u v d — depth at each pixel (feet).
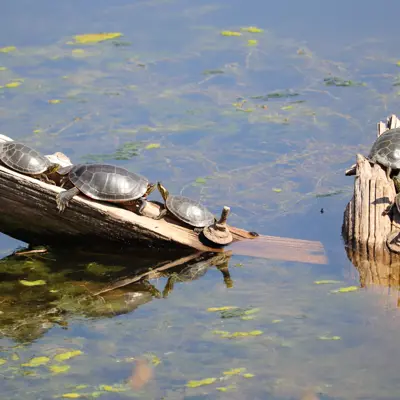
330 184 150.00
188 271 124.67
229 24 222.48
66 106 181.57
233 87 190.08
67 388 92.27
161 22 224.74
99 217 122.83
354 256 123.54
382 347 98.27
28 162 122.52
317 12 226.99
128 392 90.94
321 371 93.71
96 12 231.91
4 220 126.11
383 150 137.08
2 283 122.01
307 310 108.88
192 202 129.08
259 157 160.25
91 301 115.96
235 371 94.38
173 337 103.45
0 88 189.16
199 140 166.91
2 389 92.53
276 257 126.41
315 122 172.65
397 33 211.20
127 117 177.06
